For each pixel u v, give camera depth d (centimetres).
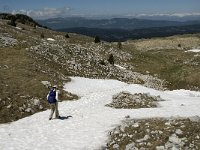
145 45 12019
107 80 5281
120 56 8356
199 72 6969
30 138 2152
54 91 2705
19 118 2814
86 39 11175
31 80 3741
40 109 3098
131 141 2011
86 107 3162
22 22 12244
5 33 6538
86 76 5506
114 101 3303
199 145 1905
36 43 6550
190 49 10488
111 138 2117
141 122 2270
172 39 12756
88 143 2034
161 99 3506
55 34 10956
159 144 1922
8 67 4231
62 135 2208
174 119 2273
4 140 2106
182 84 6675
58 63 5506
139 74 7162
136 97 3341
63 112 2955
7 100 2981
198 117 2245
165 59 9012
